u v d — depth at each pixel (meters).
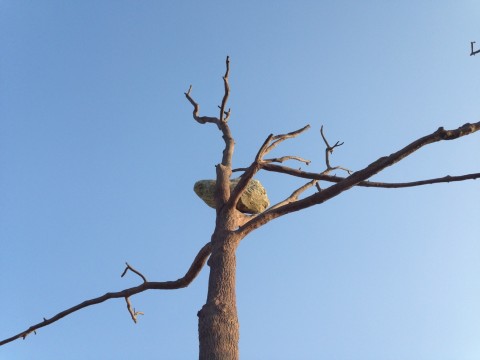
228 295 7.05
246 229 7.53
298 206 7.34
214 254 7.44
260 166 7.62
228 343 6.63
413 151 6.36
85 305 8.22
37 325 8.22
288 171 8.09
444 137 6.19
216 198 8.20
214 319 6.78
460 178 6.92
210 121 9.38
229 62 9.02
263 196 9.40
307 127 8.78
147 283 8.12
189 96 9.85
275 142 8.35
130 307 8.28
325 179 8.00
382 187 7.32
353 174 6.81
